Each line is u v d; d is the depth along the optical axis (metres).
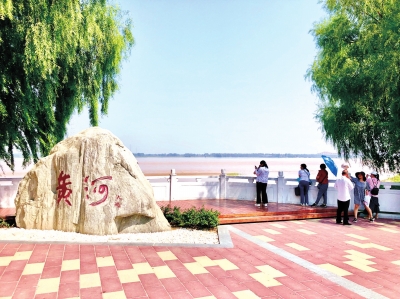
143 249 5.96
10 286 4.22
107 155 7.23
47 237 6.64
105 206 7.03
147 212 7.20
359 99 11.70
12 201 10.06
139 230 7.30
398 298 4.12
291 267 5.21
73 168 7.23
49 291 4.09
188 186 12.32
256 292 4.21
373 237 7.41
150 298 3.97
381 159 13.08
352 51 11.90
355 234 7.71
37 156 9.88
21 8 7.55
